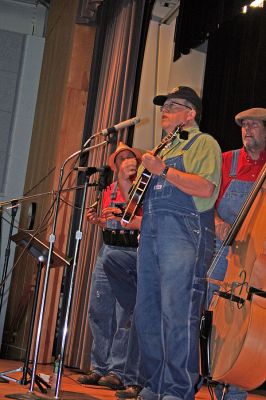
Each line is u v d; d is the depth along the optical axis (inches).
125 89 217.9
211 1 193.9
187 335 113.1
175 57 217.9
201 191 114.3
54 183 240.5
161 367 118.6
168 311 113.9
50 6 312.8
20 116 307.9
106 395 151.2
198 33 201.6
